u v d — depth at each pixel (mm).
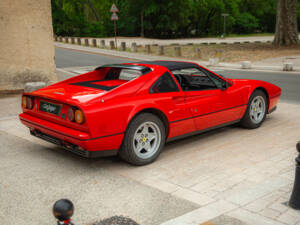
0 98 8914
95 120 3750
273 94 6141
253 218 2963
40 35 9844
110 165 4371
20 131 5969
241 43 37500
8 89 9625
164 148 5051
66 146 4137
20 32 9492
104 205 3273
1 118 6867
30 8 9508
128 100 4055
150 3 60562
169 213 3092
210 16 71000
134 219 2996
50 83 10289
